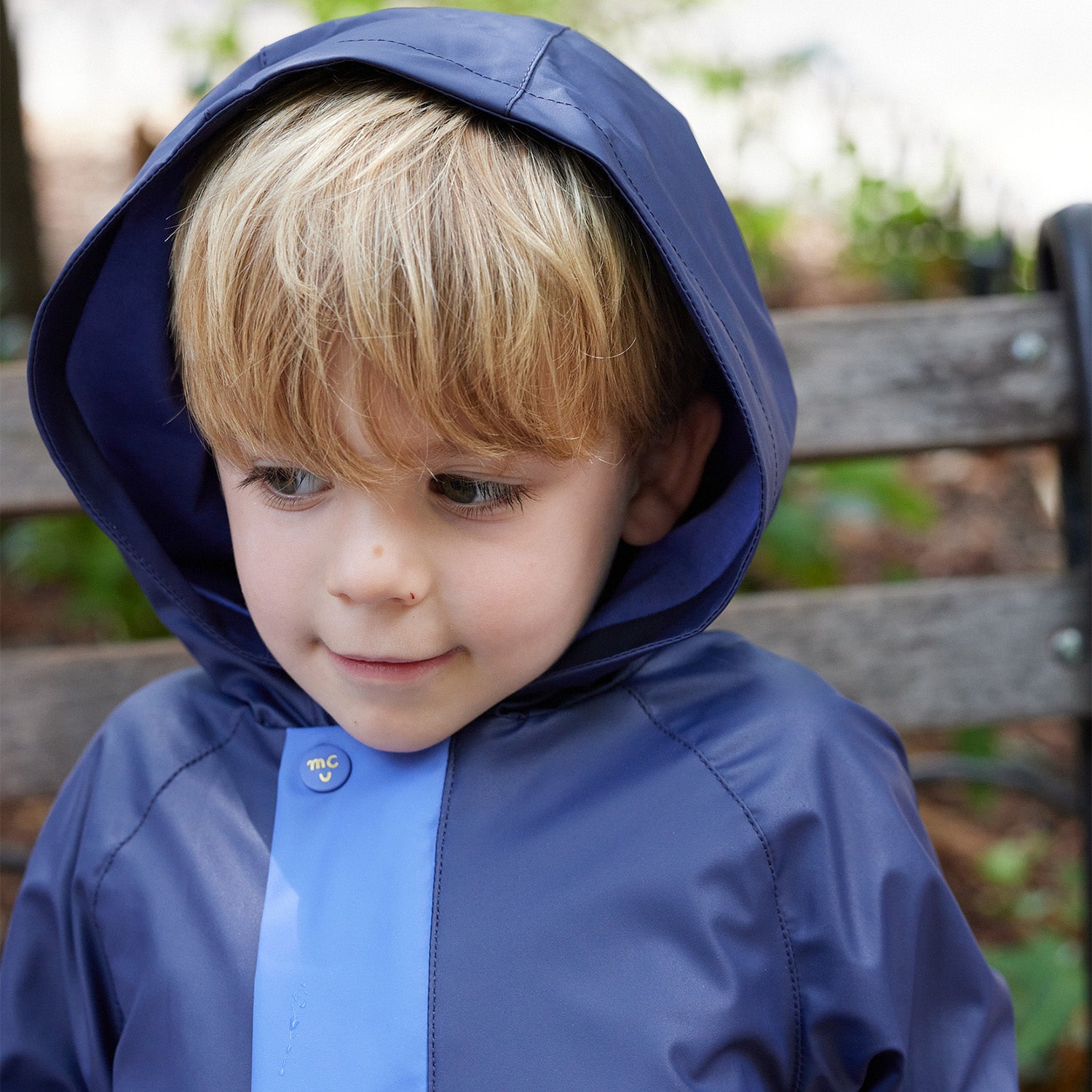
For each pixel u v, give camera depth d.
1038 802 2.23
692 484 0.92
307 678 0.85
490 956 0.83
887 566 2.67
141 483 0.98
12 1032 0.99
